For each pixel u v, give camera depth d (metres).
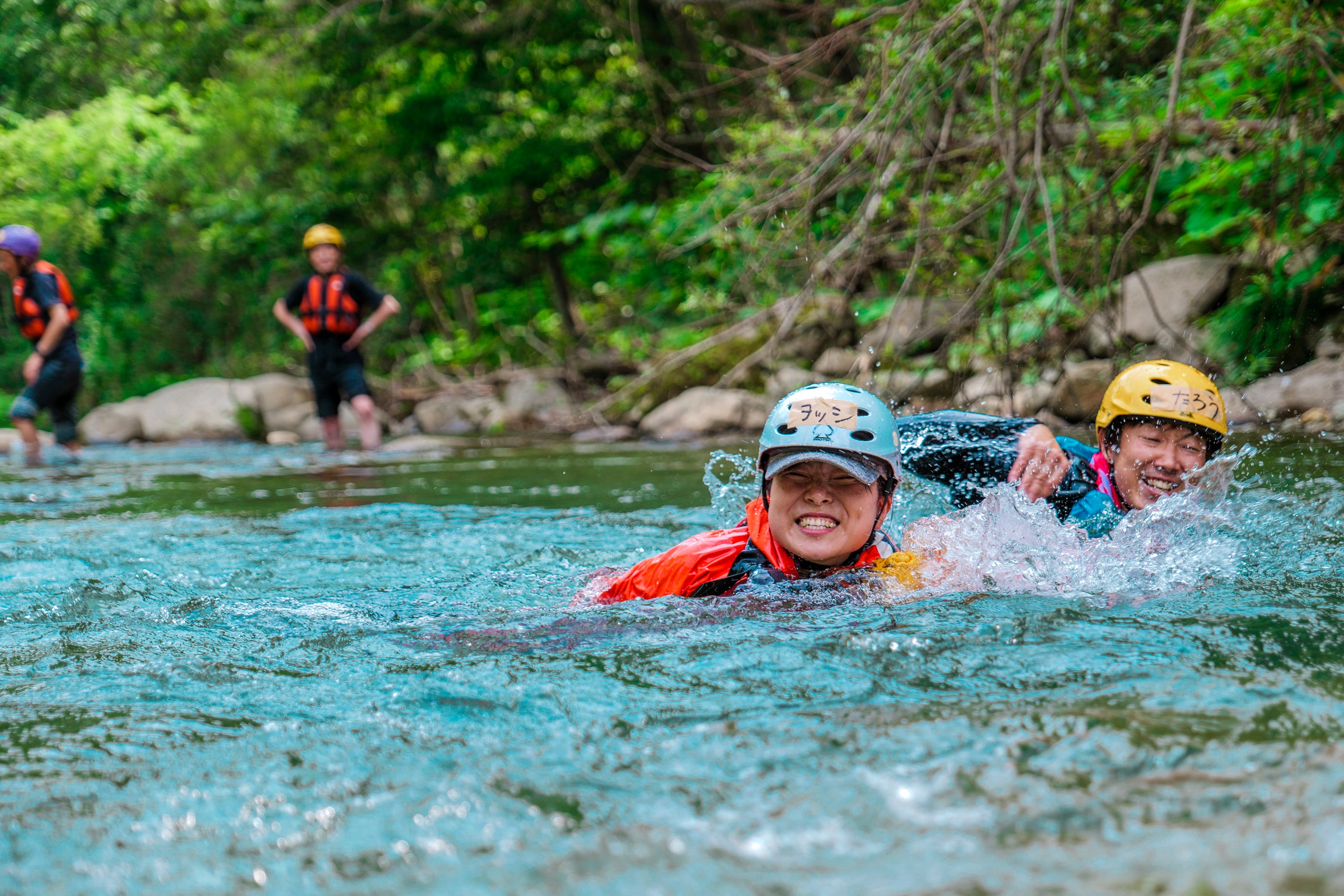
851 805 1.52
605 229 15.78
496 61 15.62
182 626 2.78
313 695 2.13
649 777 1.65
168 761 1.79
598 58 15.62
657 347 13.27
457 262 17.22
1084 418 7.64
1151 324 8.13
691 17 14.00
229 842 1.49
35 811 1.61
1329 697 1.90
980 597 2.73
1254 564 3.08
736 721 1.89
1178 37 6.75
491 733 1.88
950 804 1.51
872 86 6.88
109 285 18.11
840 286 7.93
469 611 2.93
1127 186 7.23
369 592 3.30
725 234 8.07
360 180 17.09
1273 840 1.37
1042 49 6.61
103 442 12.38
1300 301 7.58
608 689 2.08
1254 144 6.60
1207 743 1.70
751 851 1.40
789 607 2.71
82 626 2.82
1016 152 6.10
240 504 5.76
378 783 1.67
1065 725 1.79
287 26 16.09
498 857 1.41
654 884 1.32
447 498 5.86
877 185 6.94
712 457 5.16
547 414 12.53
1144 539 3.31
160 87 18.53
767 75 10.41
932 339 9.29
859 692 2.02
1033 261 7.21
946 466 3.85
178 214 17.89
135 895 1.36
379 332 17.45
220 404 12.67
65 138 17.47
